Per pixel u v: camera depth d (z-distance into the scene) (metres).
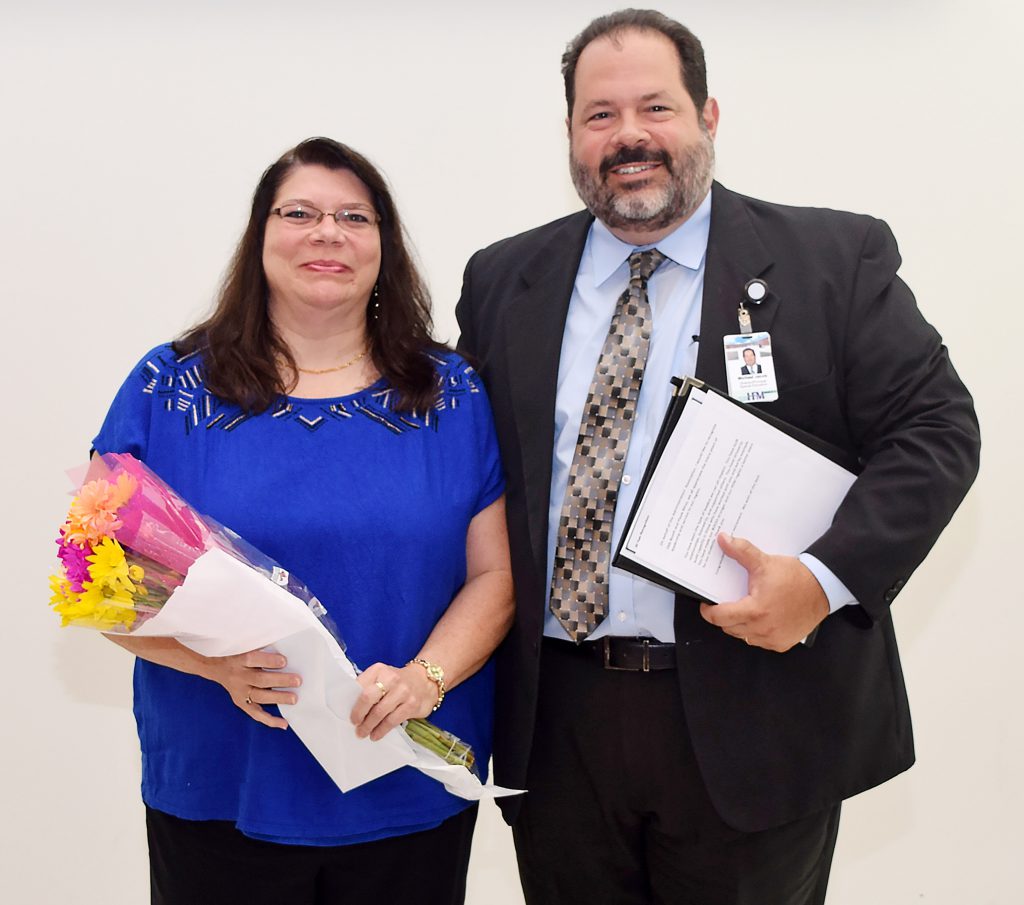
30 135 2.33
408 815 1.49
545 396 1.58
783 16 2.33
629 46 1.56
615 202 1.56
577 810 1.65
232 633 1.29
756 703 1.49
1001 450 2.39
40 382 2.38
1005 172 2.34
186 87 2.34
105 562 1.22
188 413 1.50
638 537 1.39
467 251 2.41
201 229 2.36
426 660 1.47
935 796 2.49
